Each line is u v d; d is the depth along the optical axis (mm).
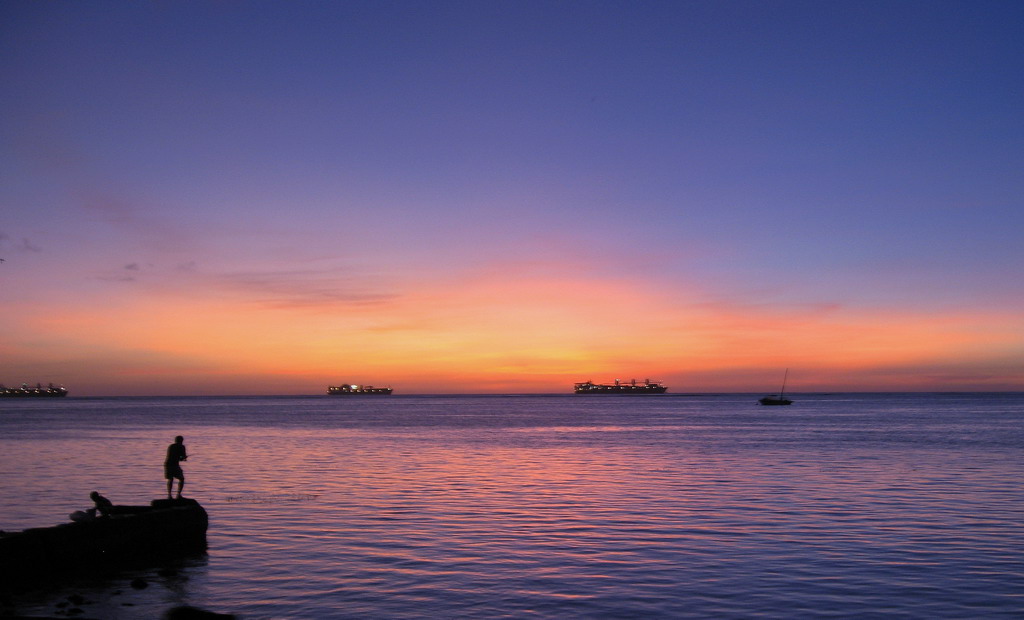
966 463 47969
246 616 15922
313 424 115750
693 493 34000
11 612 16312
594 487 36312
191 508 22594
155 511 21625
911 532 24531
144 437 79125
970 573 19266
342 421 128625
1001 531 24672
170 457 23859
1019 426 101250
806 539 23438
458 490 35125
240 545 22719
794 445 66125
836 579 18703
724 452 58375
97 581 18750
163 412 190125
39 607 16656
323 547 22375
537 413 182250
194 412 189875
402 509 29438
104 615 16078
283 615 15977
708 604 16734
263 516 27766
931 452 57125
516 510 29141
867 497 32562
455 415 165875
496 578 18844
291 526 25703
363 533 24484
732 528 25312
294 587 18078
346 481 38844
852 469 44531
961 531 24688
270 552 21766
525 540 23359
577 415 165375
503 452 59000
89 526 19844
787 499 32062
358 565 20203
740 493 33969
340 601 16938
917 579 18719
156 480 38906
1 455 54906
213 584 18375
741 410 199625
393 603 16781
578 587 18047
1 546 18062
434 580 18672
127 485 36688
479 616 15898
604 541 23219
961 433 84188
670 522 26438
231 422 123375
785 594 17453
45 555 18766
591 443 70375
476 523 26266
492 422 125375
